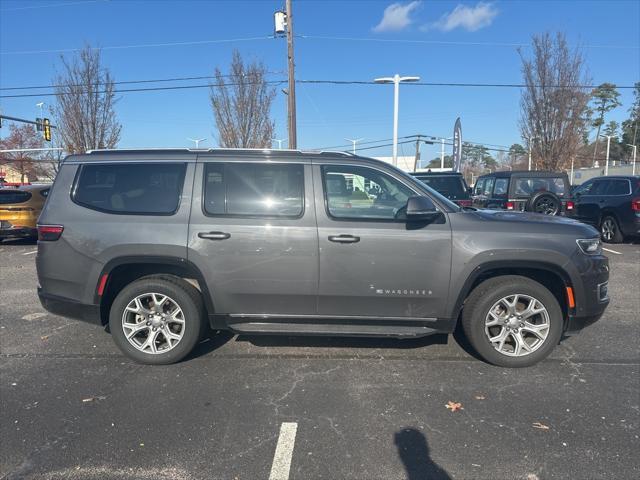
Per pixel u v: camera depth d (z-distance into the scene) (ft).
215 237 13.39
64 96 63.00
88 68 62.90
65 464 9.45
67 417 11.21
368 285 13.41
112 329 14.08
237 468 9.29
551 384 12.78
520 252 13.08
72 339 16.39
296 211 13.52
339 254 13.30
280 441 10.18
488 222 13.44
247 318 13.91
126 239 13.56
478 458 9.55
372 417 11.14
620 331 16.93
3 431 10.63
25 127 149.38
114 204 13.92
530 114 64.03
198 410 11.51
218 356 14.75
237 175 13.82
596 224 39.52
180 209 13.67
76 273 13.85
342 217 13.46
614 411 11.34
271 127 70.13
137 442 10.18
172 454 9.75
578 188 44.80
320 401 11.93
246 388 12.64
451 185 41.45
